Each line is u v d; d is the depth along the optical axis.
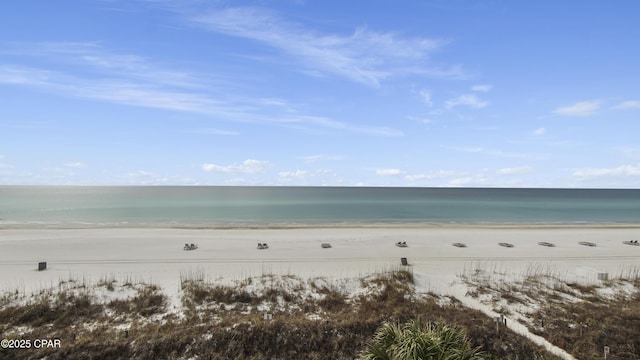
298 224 59.91
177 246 38.69
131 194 168.88
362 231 50.50
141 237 43.34
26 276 26.73
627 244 43.25
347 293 23.97
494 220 68.75
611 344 18.17
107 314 20.25
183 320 19.50
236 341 17.11
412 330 12.69
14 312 19.48
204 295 22.33
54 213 76.50
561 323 20.23
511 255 36.59
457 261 33.59
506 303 23.12
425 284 25.38
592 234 49.97
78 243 38.91
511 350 17.55
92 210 83.38
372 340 16.06
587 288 25.62
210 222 62.41
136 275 27.27
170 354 16.31
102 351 16.16
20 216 70.62
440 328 13.16
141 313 20.38
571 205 108.75
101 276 26.58
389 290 23.59
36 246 37.22
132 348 16.41
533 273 29.31
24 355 15.84
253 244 40.22
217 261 32.69
